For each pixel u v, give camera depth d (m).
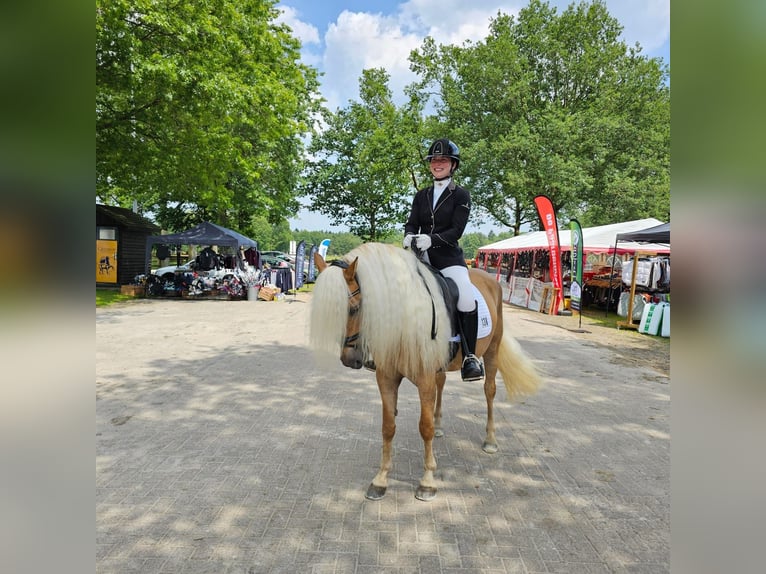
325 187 28.55
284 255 32.50
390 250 3.03
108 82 10.66
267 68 14.58
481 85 24.61
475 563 2.53
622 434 4.36
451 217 3.37
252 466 3.61
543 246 14.21
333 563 2.51
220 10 11.86
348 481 3.39
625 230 13.85
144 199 24.47
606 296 14.75
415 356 2.93
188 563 2.50
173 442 4.04
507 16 26.48
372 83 27.27
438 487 3.33
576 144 22.83
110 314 11.98
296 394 5.45
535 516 2.98
